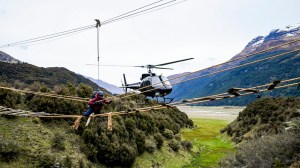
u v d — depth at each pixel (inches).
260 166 814.5
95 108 567.2
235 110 6427.2
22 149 845.8
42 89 1131.3
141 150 1190.9
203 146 1657.2
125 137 1137.4
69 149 946.1
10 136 882.8
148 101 1840.6
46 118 1038.4
